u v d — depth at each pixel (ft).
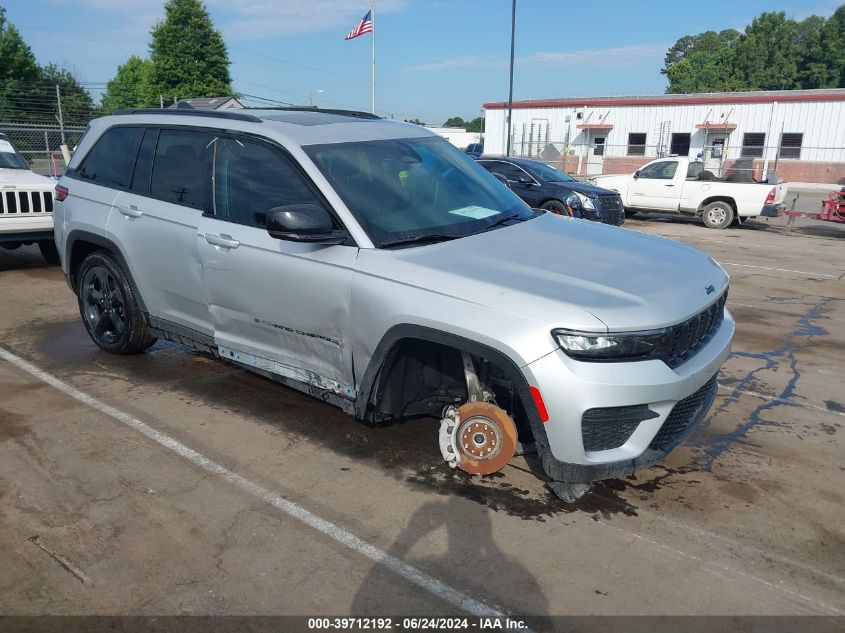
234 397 16.15
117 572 9.92
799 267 36.96
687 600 9.53
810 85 198.70
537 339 10.31
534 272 11.46
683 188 57.06
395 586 9.72
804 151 103.81
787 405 16.60
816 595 9.69
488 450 12.02
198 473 12.71
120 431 14.33
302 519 11.30
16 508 11.47
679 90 221.66
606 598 9.54
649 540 10.89
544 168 47.42
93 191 17.37
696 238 49.98
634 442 10.77
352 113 17.03
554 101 120.47
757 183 55.21
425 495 12.08
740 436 14.78
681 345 11.07
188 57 156.76
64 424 14.61
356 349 12.31
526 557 10.41
